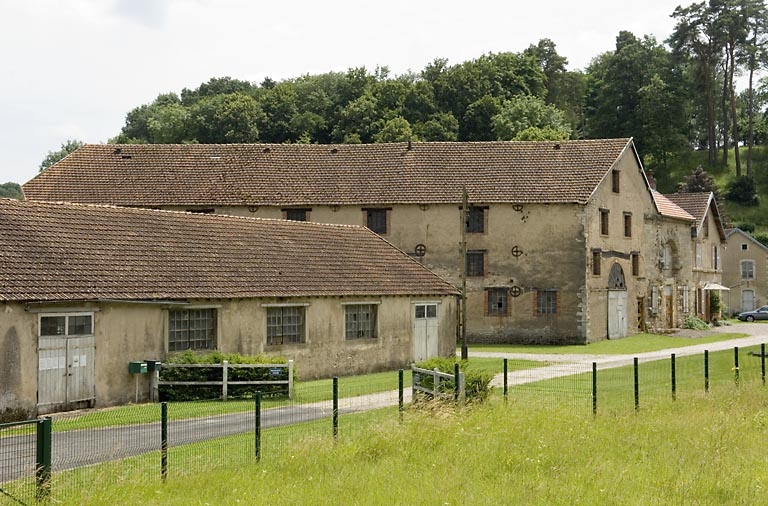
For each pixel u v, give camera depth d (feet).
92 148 167.94
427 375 73.26
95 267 85.40
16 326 74.84
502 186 161.99
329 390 91.04
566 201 158.10
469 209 162.40
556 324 158.81
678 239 204.95
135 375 85.25
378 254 125.70
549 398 77.92
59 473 46.16
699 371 100.99
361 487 45.60
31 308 75.82
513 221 161.07
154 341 87.92
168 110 321.73
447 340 128.67
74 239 87.56
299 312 105.29
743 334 183.01
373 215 161.89
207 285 94.32
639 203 183.01
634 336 175.01
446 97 297.74
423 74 321.32
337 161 168.45
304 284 106.22
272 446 55.62
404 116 290.97
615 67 343.46
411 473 48.85
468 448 54.75
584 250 158.40
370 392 89.10
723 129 358.02
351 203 159.63
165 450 48.06
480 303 161.58
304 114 303.89
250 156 168.66
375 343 115.03
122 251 90.94
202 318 93.86
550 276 159.43
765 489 45.70
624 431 60.90
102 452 53.88
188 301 90.84
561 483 47.09
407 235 160.97
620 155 167.73
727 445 56.39
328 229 124.88
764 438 59.82
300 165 167.32
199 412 73.97
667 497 44.50
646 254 186.50
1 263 76.95
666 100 331.57
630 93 341.82
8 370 73.97
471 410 66.59
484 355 135.64
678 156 359.25
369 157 169.27
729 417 65.72
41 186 156.87
